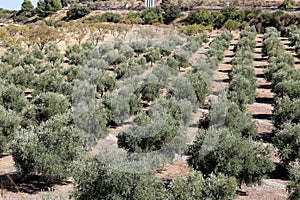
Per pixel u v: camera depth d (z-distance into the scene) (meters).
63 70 32.41
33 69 30.42
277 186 14.62
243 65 31.42
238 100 23.09
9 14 110.75
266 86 32.88
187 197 10.80
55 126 14.20
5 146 16.38
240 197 13.45
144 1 109.38
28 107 19.34
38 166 13.34
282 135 15.23
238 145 12.93
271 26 64.50
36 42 50.84
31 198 12.85
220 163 12.88
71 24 67.75
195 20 72.56
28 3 106.62
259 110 25.88
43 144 13.59
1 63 34.09
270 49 42.28
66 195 11.81
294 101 19.28
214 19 73.56
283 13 65.50
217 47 44.16
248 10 71.00
